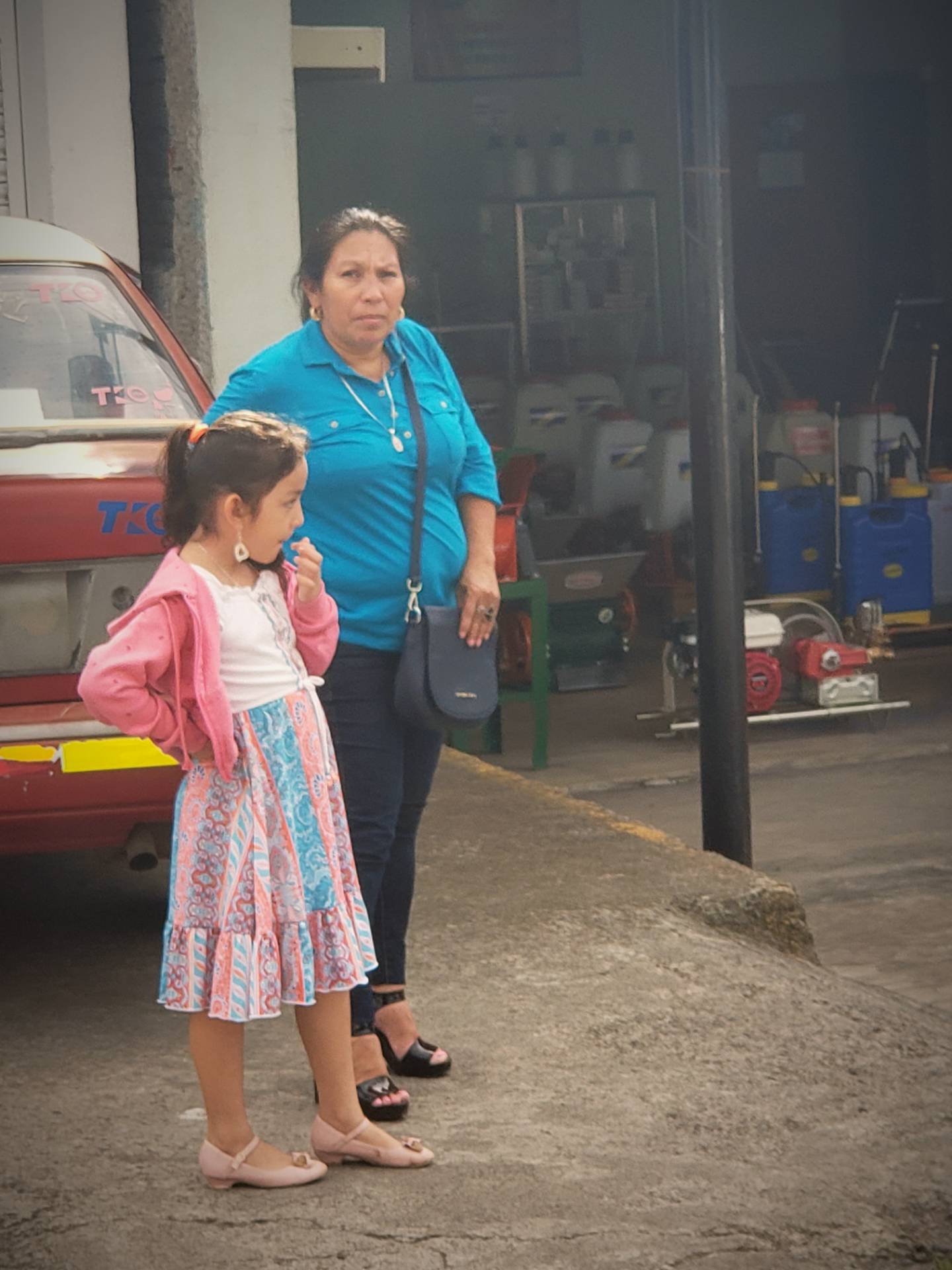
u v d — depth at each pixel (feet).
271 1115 14.40
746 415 47.96
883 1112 14.51
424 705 14.33
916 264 61.41
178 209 31.91
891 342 53.72
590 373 50.90
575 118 58.34
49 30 31.48
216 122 32.01
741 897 20.20
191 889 12.59
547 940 18.56
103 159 32.19
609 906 19.67
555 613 40.24
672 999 16.99
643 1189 12.99
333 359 14.71
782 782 32.99
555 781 32.55
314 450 14.55
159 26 31.42
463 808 24.26
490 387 50.08
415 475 14.73
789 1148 13.76
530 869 21.17
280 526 12.69
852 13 60.39
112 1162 13.48
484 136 57.77
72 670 16.42
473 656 14.70
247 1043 16.08
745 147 60.34
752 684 35.68
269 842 12.64
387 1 56.44
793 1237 12.26
